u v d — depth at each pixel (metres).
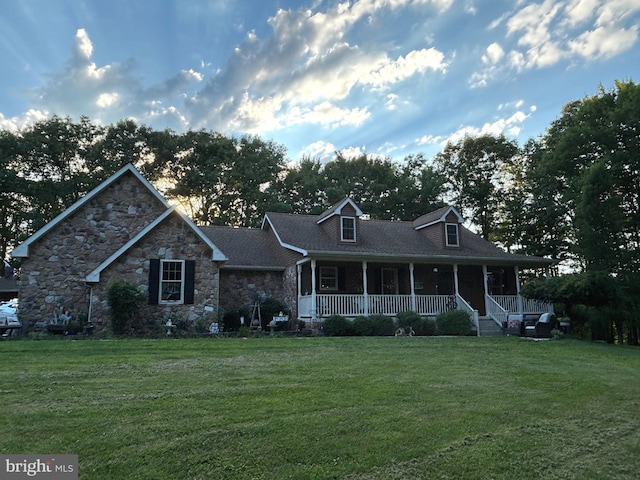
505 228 32.09
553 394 7.24
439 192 36.47
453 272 21.62
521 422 5.82
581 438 5.43
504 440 5.19
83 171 30.69
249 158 35.44
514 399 6.81
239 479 4.05
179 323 14.32
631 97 20.97
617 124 21.28
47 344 10.39
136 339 12.07
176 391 6.42
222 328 15.58
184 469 4.16
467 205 36.84
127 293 13.37
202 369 8.01
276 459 4.43
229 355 9.66
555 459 4.84
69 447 4.46
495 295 21.75
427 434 5.20
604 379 8.60
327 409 5.84
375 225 22.84
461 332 17.55
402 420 5.57
